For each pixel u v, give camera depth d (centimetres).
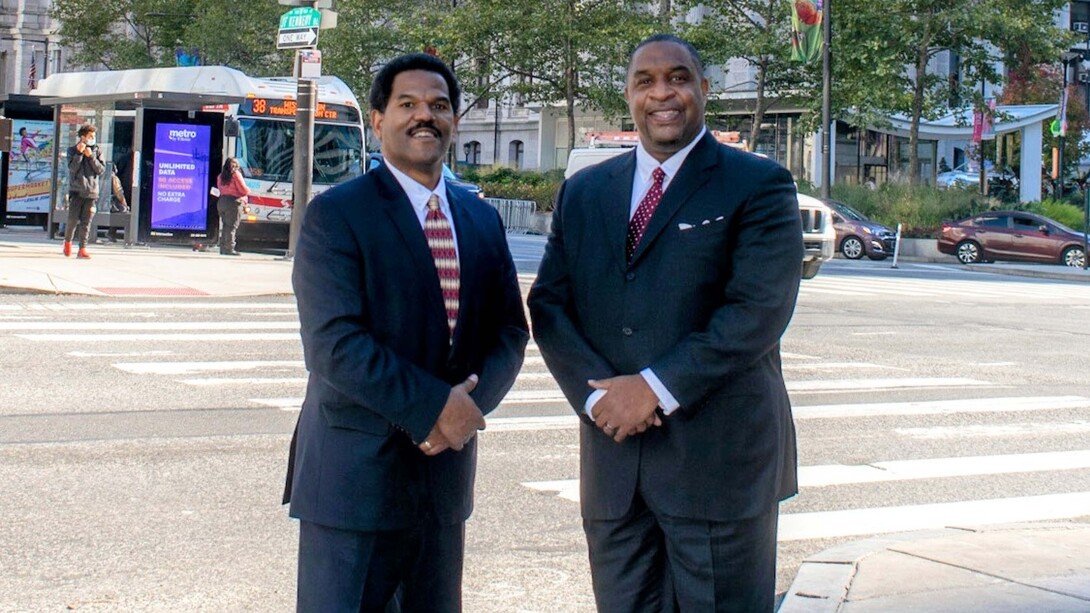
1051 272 3275
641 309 398
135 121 2391
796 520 740
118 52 6109
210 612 542
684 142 405
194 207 2431
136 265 1991
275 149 2478
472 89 4969
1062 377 1326
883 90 4075
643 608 418
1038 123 5003
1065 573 591
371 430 381
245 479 771
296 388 1084
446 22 4806
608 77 4841
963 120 4481
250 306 1648
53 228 2558
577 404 402
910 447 953
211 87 2427
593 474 414
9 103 2920
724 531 398
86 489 735
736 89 4984
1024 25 4062
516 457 862
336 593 381
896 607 538
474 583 600
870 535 711
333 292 377
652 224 399
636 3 4947
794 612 538
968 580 579
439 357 393
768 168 399
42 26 8400
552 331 411
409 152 395
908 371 1333
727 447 396
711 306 398
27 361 1170
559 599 580
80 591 562
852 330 1684
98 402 994
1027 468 892
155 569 598
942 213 4100
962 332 1711
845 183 4412
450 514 396
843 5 4059
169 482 758
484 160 6719
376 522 379
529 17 4725
